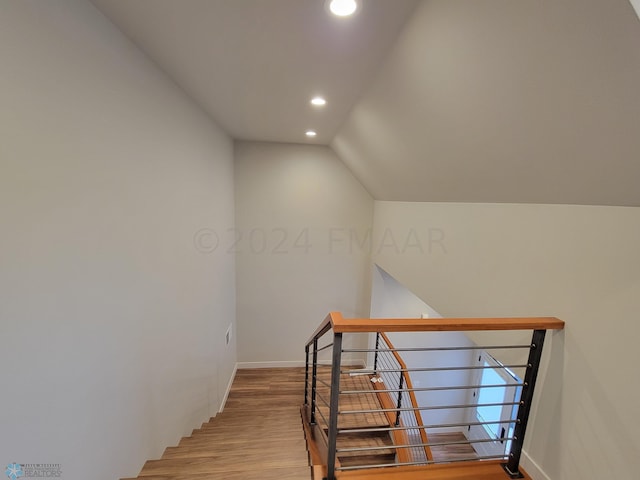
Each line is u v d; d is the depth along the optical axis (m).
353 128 2.59
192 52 1.54
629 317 0.95
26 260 0.85
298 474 1.47
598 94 0.80
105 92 1.21
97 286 1.17
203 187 2.57
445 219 2.21
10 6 0.79
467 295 1.91
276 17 1.23
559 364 1.21
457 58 1.12
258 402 3.61
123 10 1.18
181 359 2.13
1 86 0.77
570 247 1.18
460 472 1.32
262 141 3.86
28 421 0.86
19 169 0.82
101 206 1.19
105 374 1.23
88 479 1.12
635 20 0.62
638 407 0.92
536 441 1.30
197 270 2.46
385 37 1.32
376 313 4.28
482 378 4.07
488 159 1.42
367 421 3.11
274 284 4.24
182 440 2.11
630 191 0.92
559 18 0.74
